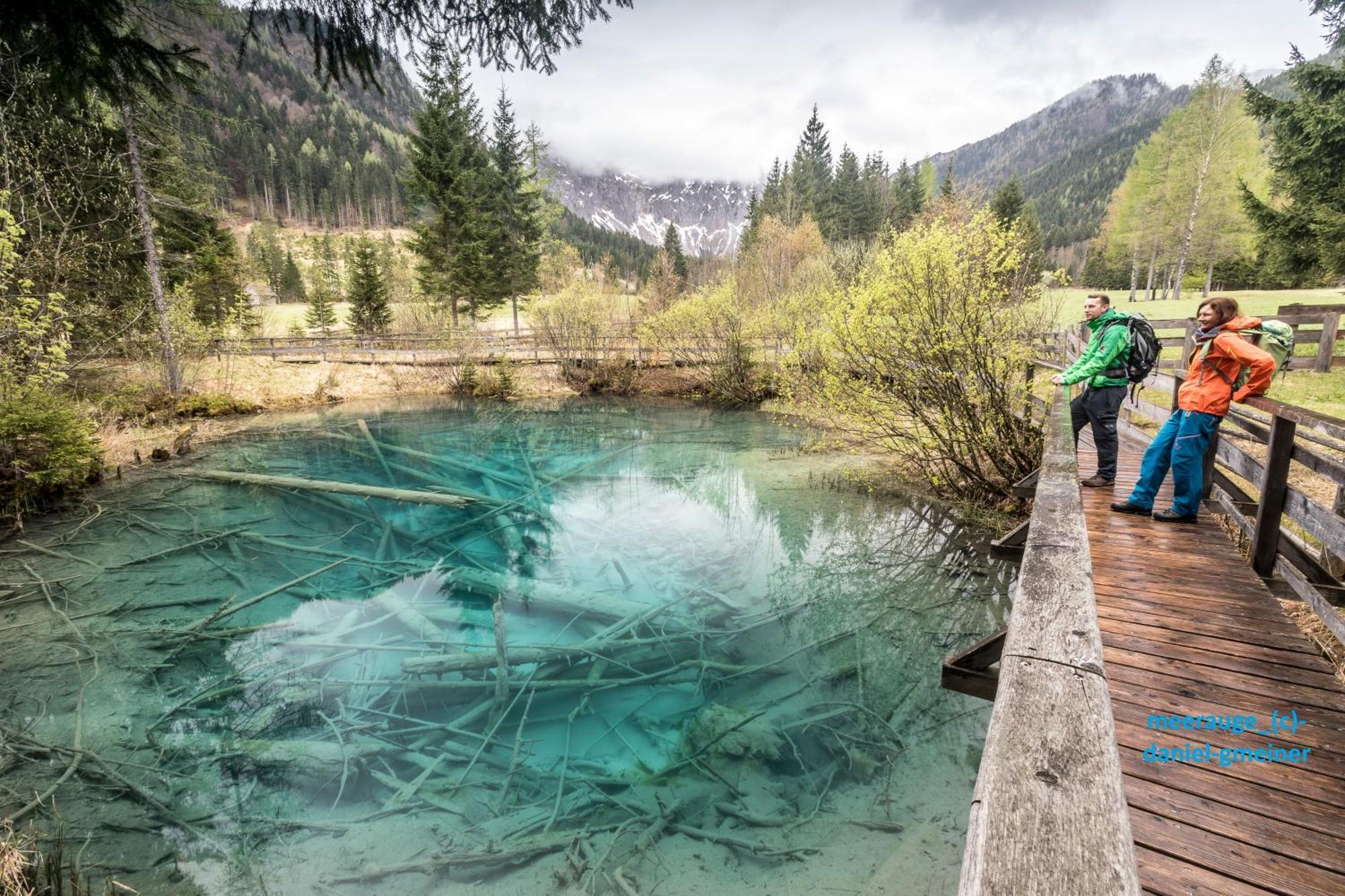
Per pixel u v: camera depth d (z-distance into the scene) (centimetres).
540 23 346
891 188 5147
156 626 650
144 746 462
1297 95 1339
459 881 343
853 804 391
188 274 2091
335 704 514
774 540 897
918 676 538
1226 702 260
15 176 1206
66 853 363
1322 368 1109
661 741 461
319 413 2153
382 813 393
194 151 1784
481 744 458
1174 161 3384
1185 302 3011
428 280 3219
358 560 838
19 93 863
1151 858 184
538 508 1098
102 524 1001
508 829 379
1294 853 184
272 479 1230
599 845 364
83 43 301
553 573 786
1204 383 449
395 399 2486
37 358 1118
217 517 1046
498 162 3506
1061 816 103
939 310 870
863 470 1198
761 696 512
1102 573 388
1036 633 172
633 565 812
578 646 571
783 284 2991
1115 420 555
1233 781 215
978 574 749
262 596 712
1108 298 550
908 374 916
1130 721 249
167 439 1628
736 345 2216
